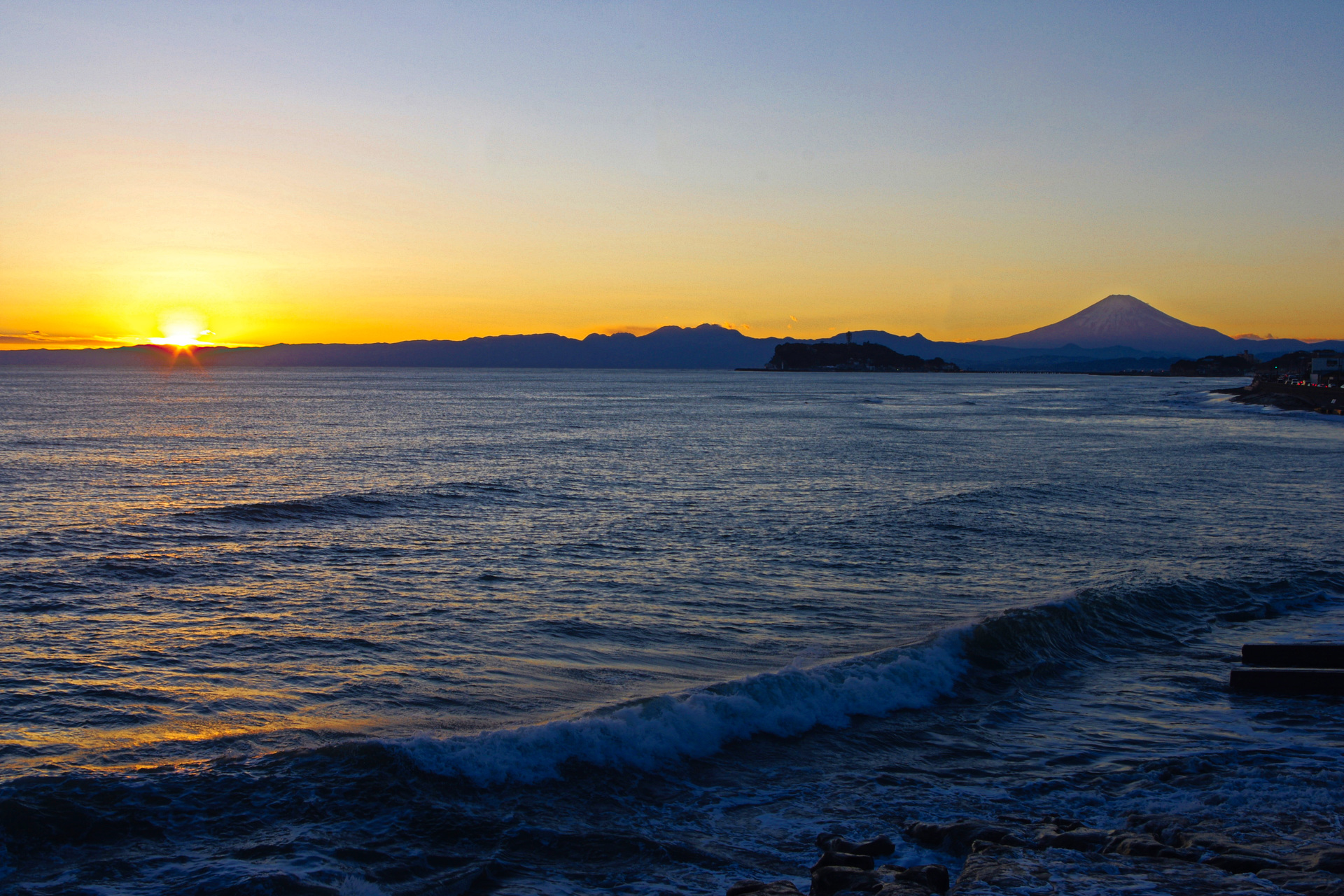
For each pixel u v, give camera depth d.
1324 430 64.75
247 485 30.48
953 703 10.69
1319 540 21.48
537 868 6.76
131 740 9.09
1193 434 60.09
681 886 6.52
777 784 8.42
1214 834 7.12
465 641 12.89
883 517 24.44
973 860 6.44
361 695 10.59
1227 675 11.95
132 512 24.00
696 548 20.06
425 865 6.71
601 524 23.14
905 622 14.08
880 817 7.74
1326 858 6.50
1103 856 6.55
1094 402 118.06
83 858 6.55
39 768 8.23
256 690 10.77
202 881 6.24
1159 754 9.19
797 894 6.12
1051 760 9.05
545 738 8.60
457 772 8.02
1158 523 23.83
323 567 17.89
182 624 13.64
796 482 32.78
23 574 16.61
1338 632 13.94
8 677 11.00
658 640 13.00
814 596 15.74
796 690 10.27
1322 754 9.16
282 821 7.16
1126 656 12.78
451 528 22.52
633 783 8.27
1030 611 13.24
